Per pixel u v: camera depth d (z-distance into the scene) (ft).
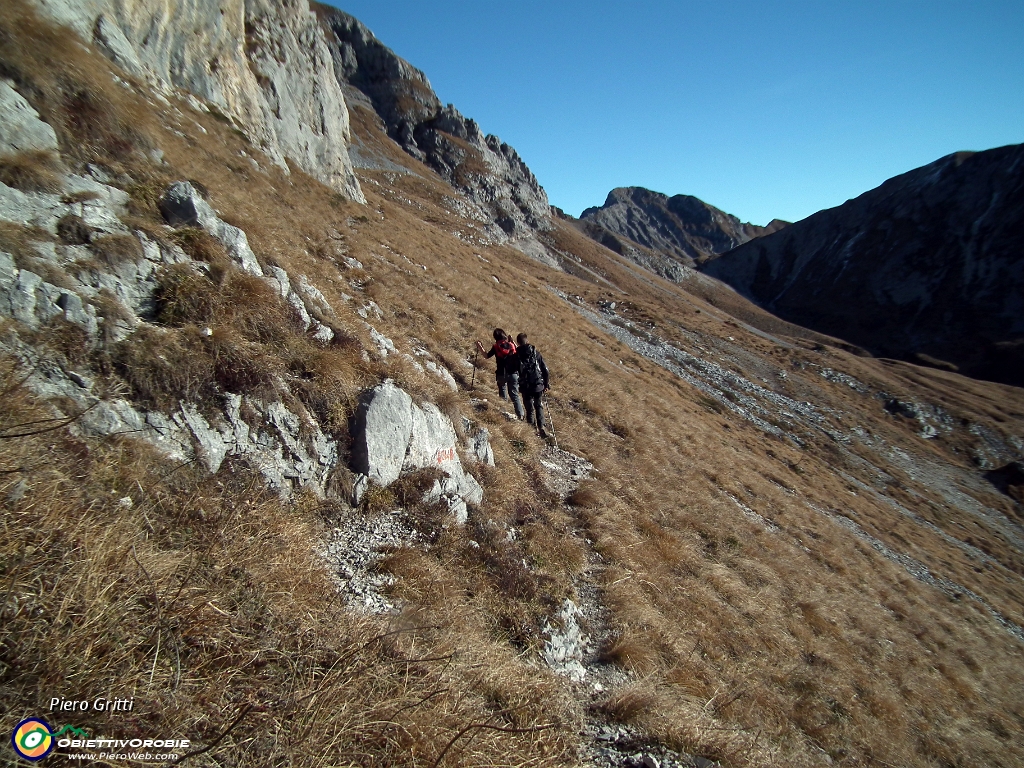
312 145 81.05
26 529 8.70
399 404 19.66
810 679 23.17
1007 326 324.60
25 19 23.45
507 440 27.99
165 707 7.64
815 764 17.47
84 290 14.84
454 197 277.23
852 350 337.72
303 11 88.99
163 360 14.71
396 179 260.83
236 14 64.34
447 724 9.84
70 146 20.25
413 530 17.98
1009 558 104.99
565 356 53.83
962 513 123.13
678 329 183.42
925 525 104.27
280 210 41.11
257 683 8.97
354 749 8.45
